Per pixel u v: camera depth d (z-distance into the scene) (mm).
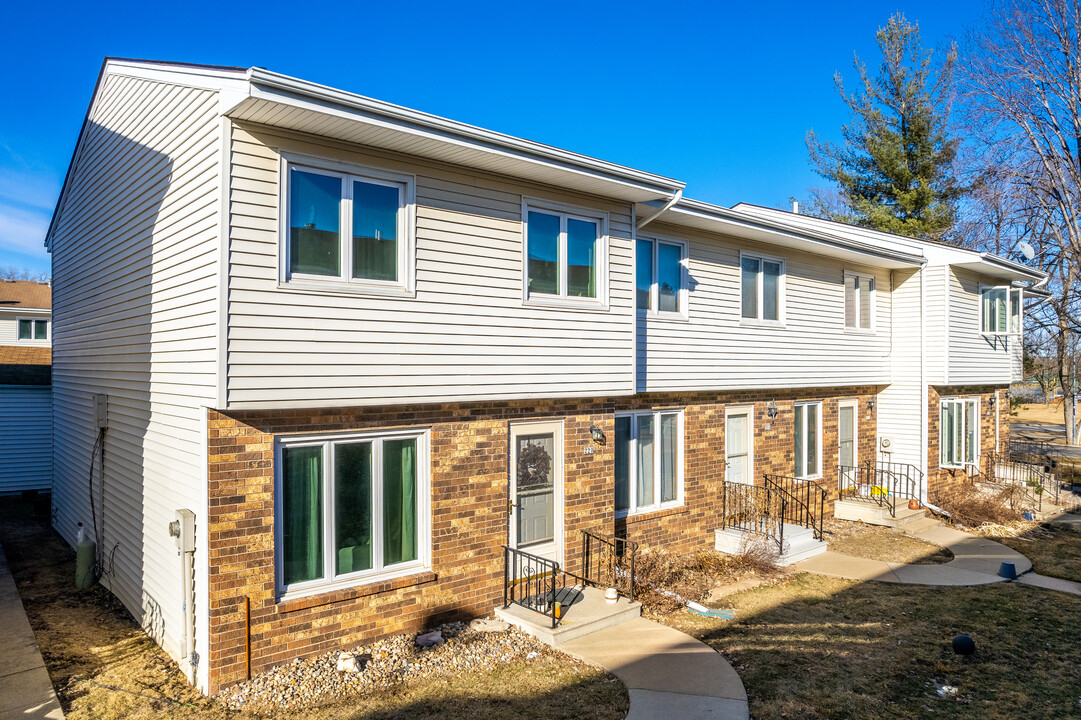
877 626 8836
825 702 6707
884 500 15719
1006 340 19797
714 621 8953
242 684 6707
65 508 13219
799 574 11227
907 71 28969
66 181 13211
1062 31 25281
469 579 8469
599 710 6391
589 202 9656
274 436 6980
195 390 6941
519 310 8828
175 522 7258
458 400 8188
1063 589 10555
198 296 6945
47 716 6320
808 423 15328
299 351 6949
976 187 29281
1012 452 25359
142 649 7895
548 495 9586
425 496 8148
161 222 8102
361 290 7391
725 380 12820
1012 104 26938
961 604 9766
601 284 9852
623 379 10086
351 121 6723
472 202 8367
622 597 9273
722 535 12477
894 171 29219
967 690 7055
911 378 16922
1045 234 30828
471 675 7105
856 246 14414
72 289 12883
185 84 7285
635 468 11453
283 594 7070
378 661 7281
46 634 8445
